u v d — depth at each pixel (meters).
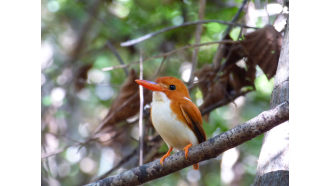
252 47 9.55
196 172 15.64
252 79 10.45
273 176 6.54
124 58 16.58
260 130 5.91
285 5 9.15
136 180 6.79
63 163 15.01
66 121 15.09
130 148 14.94
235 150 13.92
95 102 16.34
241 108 14.12
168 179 15.36
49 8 16.66
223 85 10.86
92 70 15.68
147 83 7.58
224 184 13.87
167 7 15.43
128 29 15.54
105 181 6.85
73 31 17.64
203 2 11.72
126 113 10.74
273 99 6.99
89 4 16.70
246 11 11.16
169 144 7.66
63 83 15.67
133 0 15.68
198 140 7.57
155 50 15.48
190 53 14.70
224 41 9.90
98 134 10.94
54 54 16.84
